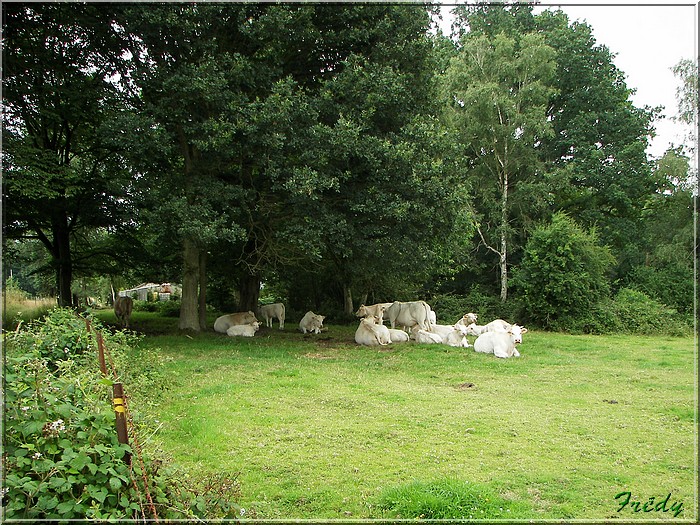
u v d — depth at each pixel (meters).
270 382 9.66
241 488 4.86
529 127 28.03
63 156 18.27
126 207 17.67
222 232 13.52
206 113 14.76
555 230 23.25
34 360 3.99
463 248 27.08
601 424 7.11
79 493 3.15
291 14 14.23
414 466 5.48
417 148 14.95
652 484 5.07
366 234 14.70
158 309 32.06
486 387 9.53
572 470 5.40
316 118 14.22
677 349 15.52
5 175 13.81
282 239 15.90
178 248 18.89
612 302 22.95
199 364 11.45
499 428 6.86
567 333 22.05
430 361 12.42
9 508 2.84
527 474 5.26
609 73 32.84
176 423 6.93
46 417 3.26
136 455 3.47
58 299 13.73
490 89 27.80
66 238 19.42
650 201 31.39
